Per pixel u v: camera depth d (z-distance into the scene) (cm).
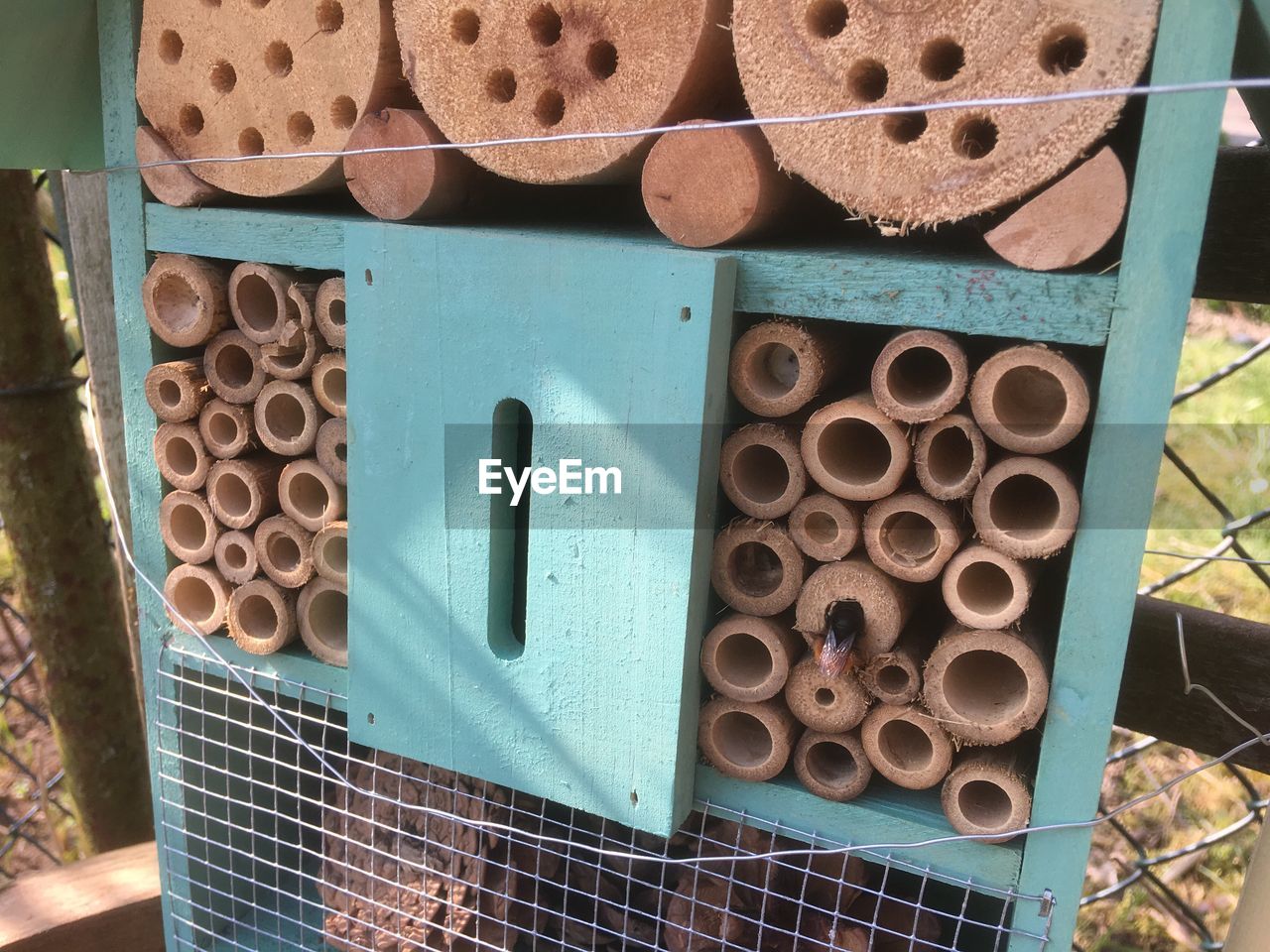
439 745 25
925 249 22
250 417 27
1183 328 18
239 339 27
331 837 31
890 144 18
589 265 21
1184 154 17
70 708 43
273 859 34
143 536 29
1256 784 50
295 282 26
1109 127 17
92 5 26
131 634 45
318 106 24
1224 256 29
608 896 30
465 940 28
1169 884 47
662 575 21
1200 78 17
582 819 31
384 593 25
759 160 20
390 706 25
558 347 21
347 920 30
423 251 22
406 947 29
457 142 22
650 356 21
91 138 30
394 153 23
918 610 24
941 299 19
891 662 21
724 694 23
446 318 22
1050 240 18
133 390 28
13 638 52
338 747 35
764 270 20
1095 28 17
